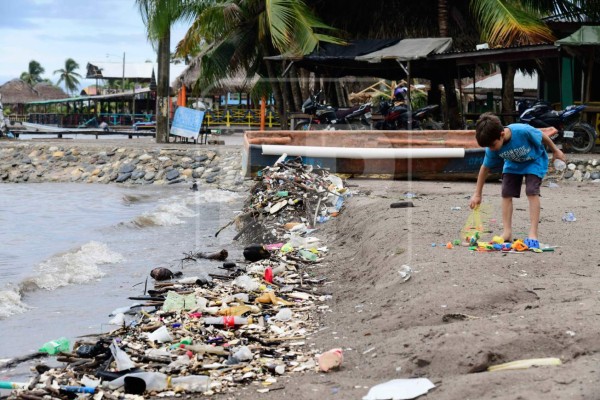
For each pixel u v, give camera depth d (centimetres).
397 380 446
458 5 2336
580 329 469
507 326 489
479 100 3219
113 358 570
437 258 708
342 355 519
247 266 913
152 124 4753
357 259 874
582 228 872
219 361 558
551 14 2123
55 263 1029
